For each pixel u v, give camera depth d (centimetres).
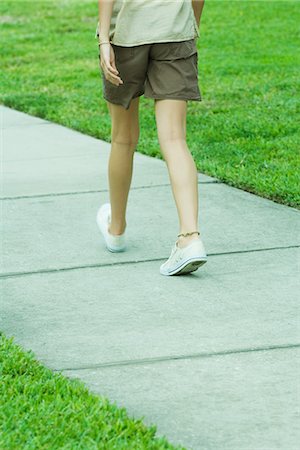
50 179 859
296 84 1252
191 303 547
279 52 1520
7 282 593
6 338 502
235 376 452
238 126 1032
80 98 1251
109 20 573
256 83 1276
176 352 481
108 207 657
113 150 620
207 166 865
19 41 1786
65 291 575
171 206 755
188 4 586
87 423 398
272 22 1838
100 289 576
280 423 406
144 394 437
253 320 520
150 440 387
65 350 488
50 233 695
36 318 533
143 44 575
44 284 588
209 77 1334
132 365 468
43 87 1345
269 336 498
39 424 399
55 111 1171
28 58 1611
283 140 963
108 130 1048
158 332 507
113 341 497
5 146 1007
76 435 390
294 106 1121
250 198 766
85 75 1430
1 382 439
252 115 1085
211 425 406
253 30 1756
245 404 424
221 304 544
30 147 998
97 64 1527
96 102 1221
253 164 871
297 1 2083
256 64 1415
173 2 575
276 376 451
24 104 1224
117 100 598
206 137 995
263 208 736
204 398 431
